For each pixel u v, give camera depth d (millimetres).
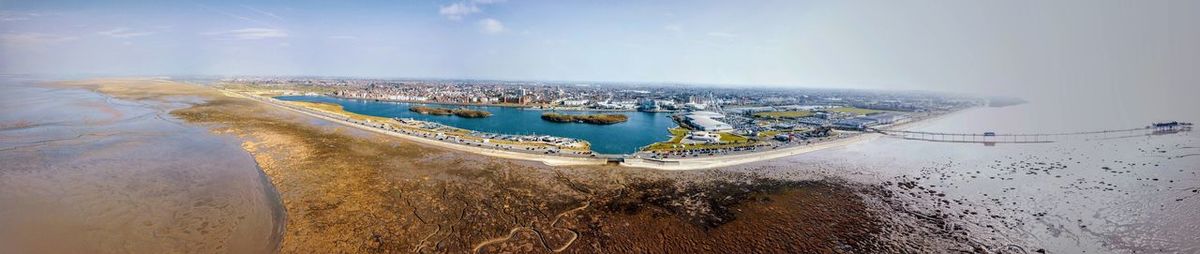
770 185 51844
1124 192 47844
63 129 75625
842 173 58938
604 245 34562
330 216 38469
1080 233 36875
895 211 42844
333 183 48062
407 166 56812
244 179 48969
